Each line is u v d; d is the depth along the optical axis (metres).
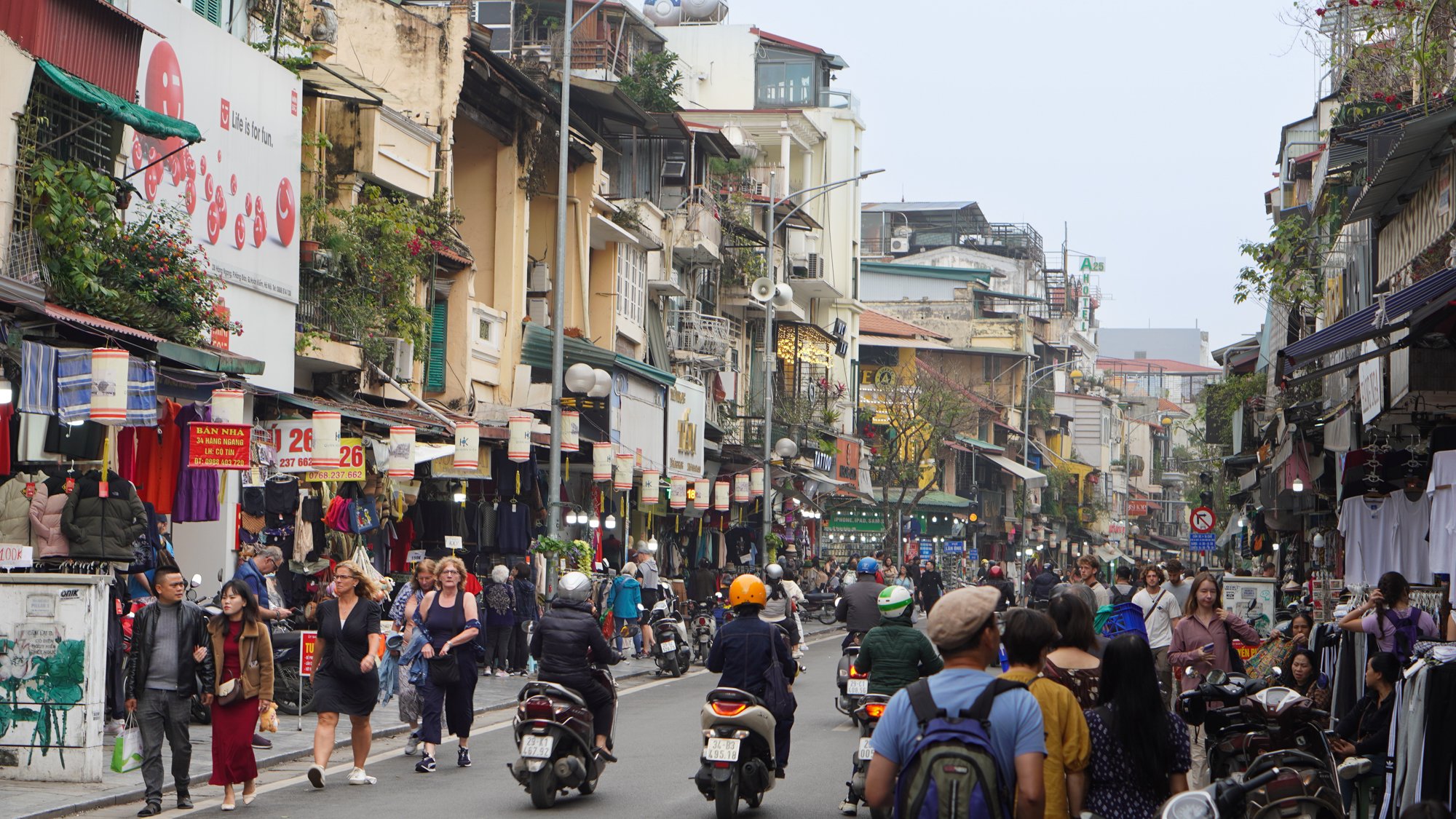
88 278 15.86
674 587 37.09
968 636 6.26
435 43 29.80
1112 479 109.12
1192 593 14.53
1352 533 18.12
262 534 20.19
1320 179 26.20
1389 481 17.58
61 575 13.04
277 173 22.61
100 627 13.06
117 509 15.10
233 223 21.05
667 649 26.41
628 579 28.36
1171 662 14.48
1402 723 9.20
